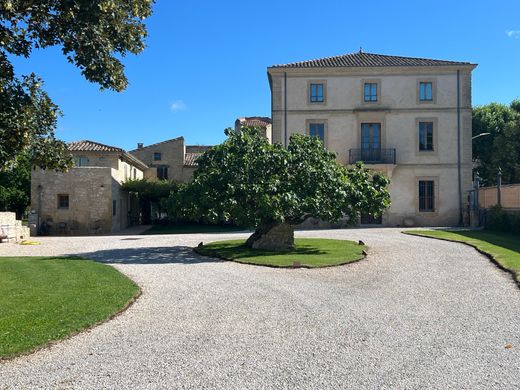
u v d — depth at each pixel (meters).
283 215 15.58
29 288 9.52
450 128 31.72
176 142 43.62
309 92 31.86
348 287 9.99
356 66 31.55
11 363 5.36
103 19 8.85
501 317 7.38
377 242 19.48
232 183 16.31
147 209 39.28
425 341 6.13
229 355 5.61
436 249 16.69
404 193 31.77
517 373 5.00
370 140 31.86
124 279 10.64
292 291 9.55
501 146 39.44
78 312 7.46
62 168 10.49
